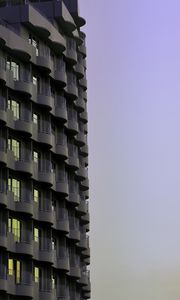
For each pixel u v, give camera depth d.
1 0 76.00
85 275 79.94
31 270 63.03
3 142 62.66
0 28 64.88
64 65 77.12
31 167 65.44
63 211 72.38
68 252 74.81
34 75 70.81
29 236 63.69
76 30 81.94
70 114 79.25
